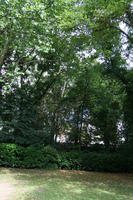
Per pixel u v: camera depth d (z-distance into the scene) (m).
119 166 12.77
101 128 16.22
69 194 7.75
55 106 16.83
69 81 16.25
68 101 16.56
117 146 15.70
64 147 15.31
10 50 11.52
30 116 14.03
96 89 15.68
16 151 12.17
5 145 12.16
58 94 17.09
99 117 16.16
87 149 15.77
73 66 14.05
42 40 8.80
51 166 12.45
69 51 12.57
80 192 8.12
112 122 15.91
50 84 15.80
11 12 8.21
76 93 16.22
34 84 15.63
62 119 16.84
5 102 13.78
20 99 14.12
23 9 8.27
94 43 10.93
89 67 14.27
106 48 12.23
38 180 9.62
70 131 16.77
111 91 15.41
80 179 10.41
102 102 15.55
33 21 8.39
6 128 13.22
